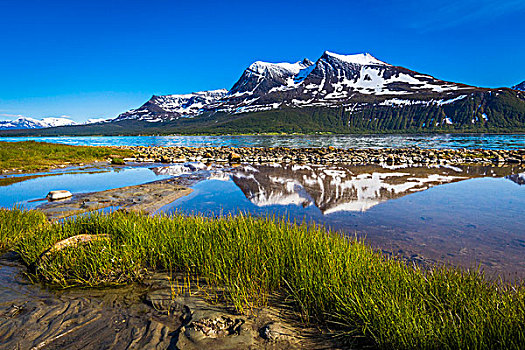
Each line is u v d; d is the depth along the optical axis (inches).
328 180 477.7
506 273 153.4
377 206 306.8
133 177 554.9
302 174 551.8
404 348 94.7
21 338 104.5
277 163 772.6
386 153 987.3
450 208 291.6
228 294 135.6
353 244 181.9
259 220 219.6
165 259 168.1
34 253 173.9
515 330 93.8
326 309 121.1
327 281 129.9
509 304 105.2
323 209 301.3
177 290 139.3
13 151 908.0
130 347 100.0
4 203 347.6
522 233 216.4
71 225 220.4
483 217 258.7
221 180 499.5
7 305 126.3
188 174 585.3
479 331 93.7
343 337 106.5
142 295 136.0
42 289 141.9
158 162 854.5
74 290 141.4
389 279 129.8
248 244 170.1
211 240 182.9
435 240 205.6
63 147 1227.2
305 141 2456.9
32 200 363.6
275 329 108.7
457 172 555.5
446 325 98.4
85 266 155.0
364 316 106.5
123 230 201.9
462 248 190.2
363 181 463.5
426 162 738.8
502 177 489.7
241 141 2719.0
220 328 109.3
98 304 128.5
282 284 143.3
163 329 110.0
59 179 535.8
